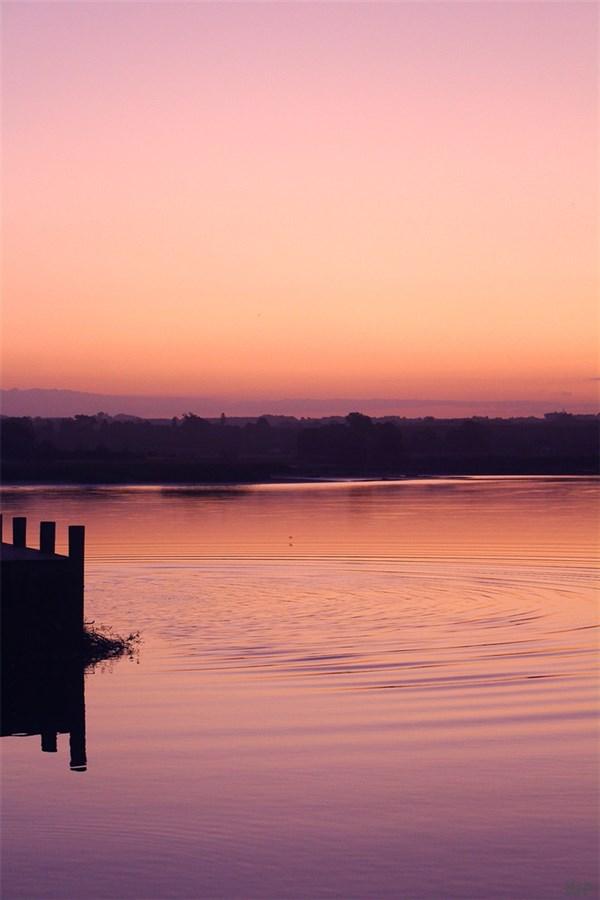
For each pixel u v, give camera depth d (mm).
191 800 14281
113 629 27797
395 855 12406
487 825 13297
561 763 15758
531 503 82125
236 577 37812
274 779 15117
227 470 139875
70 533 25641
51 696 20844
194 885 11648
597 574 38781
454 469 164125
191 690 20906
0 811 13961
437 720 18266
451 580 37188
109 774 15500
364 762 15875
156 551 45875
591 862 12203
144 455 177625
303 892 11453
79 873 11984
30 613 25281
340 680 21562
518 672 22219
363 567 40656
